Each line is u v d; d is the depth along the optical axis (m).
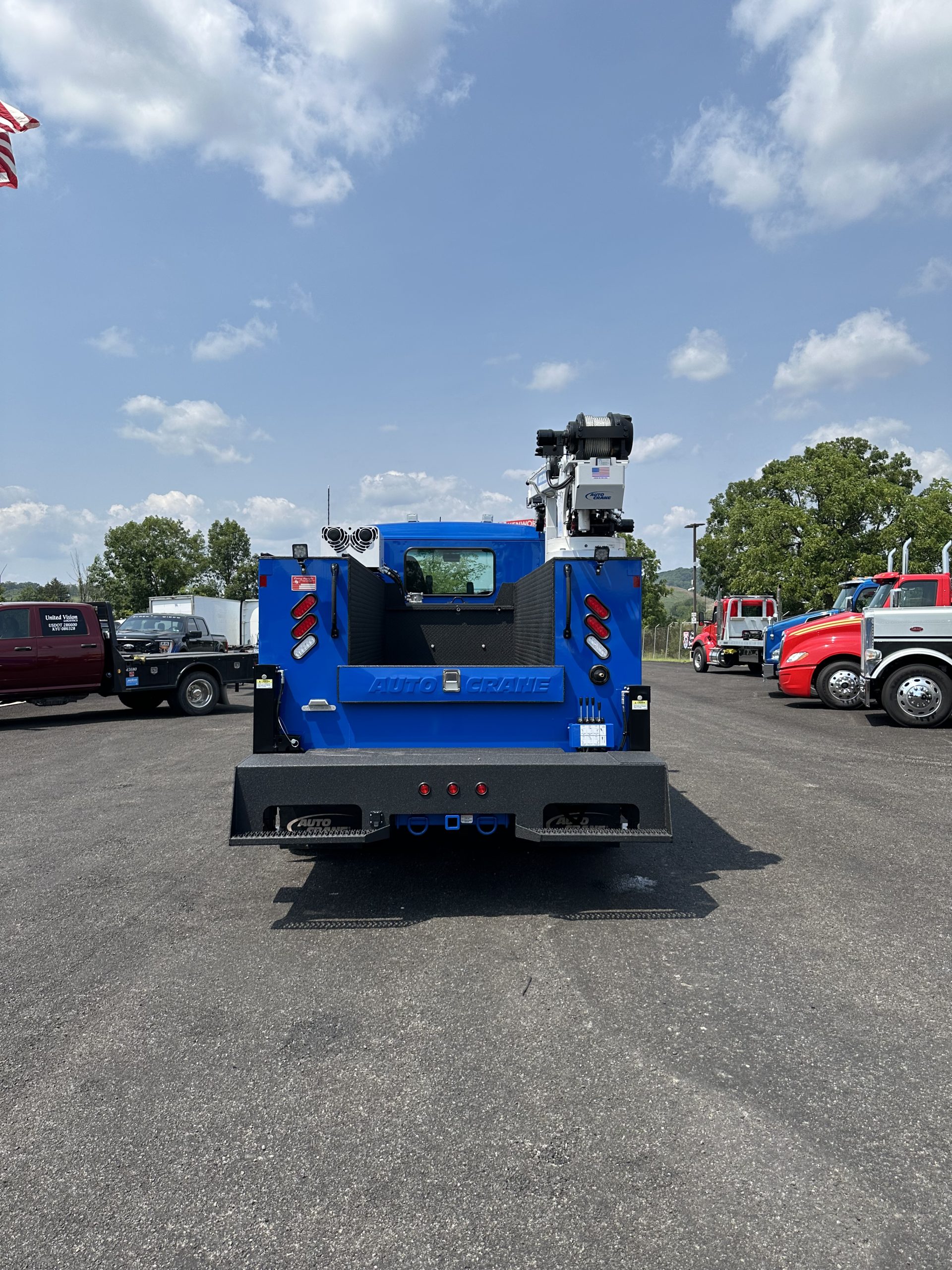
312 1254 1.96
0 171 12.36
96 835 6.18
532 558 6.33
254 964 3.72
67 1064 2.86
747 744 10.72
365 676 4.46
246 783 4.09
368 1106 2.58
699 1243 1.97
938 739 11.18
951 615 12.47
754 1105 2.56
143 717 15.30
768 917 4.28
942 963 3.66
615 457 4.99
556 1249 1.96
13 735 12.72
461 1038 3.01
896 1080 2.70
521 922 4.23
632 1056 2.87
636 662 4.53
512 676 4.49
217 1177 2.24
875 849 5.58
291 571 4.47
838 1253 1.94
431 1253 1.95
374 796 4.11
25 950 3.92
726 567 45.94
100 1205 2.14
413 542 6.27
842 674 15.30
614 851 5.60
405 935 4.07
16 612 13.59
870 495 30.45
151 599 32.25
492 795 4.12
